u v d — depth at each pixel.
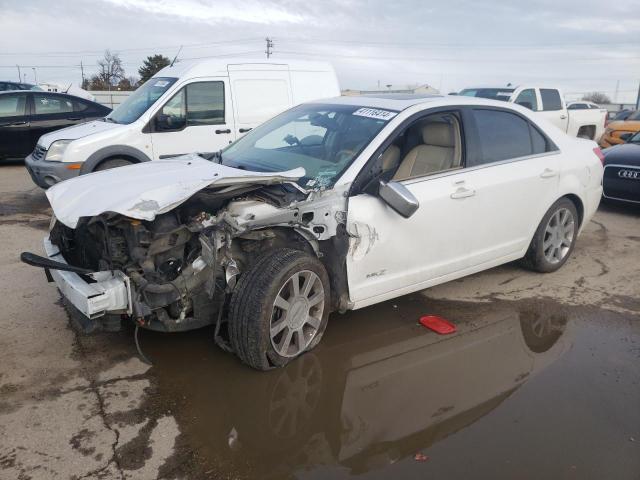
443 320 4.33
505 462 2.73
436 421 3.06
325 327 3.75
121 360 3.61
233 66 8.16
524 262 5.32
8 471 2.58
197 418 3.03
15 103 11.23
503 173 4.55
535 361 3.75
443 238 4.18
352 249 3.67
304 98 8.79
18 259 5.43
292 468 2.66
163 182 3.41
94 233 3.50
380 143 3.89
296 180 3.64
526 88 13.89
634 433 2.98
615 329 4.26
